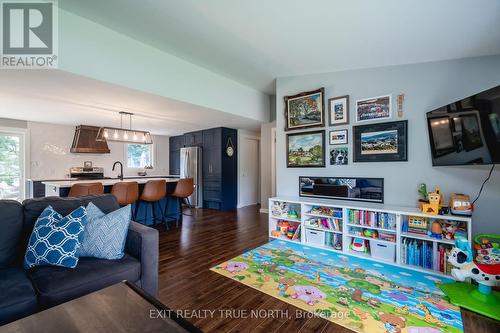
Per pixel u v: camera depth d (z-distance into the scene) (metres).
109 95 3.16
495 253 2.02
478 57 2.54
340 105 3.43
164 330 0.96
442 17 2.04
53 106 3.79
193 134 6.73
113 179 4.65
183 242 3.45
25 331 0.93
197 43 2.89
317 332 1.59
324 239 3.21
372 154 3.15
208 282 2.26
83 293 1.45
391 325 1.66
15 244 1.70
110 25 2.57
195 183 6.24
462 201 2.36
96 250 1.72
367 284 2.23
